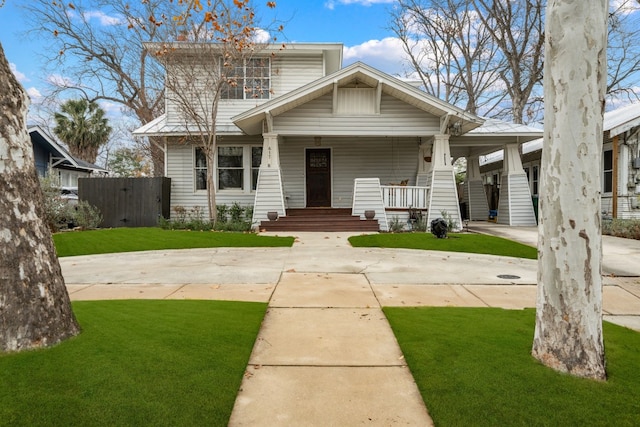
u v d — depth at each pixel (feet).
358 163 51.67
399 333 12.48
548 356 9.70
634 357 10.51
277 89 50.70
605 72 9.20
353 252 30.14
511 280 21.39
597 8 9.00
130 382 8.71
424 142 48.24
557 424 7.57
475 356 10.44
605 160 47.11
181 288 19.31
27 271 9.89
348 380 9.65
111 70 67.26
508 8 66.95
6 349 9.57
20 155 9.89
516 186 50.08
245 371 10.02
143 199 46.68
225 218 47.67
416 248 31.22
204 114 44.88
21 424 7.20
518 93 69.26
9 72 9.85
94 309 14.03
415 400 8.76
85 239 33.71
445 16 79.82
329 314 14.80
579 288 9.23
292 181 51.44
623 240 35.70
